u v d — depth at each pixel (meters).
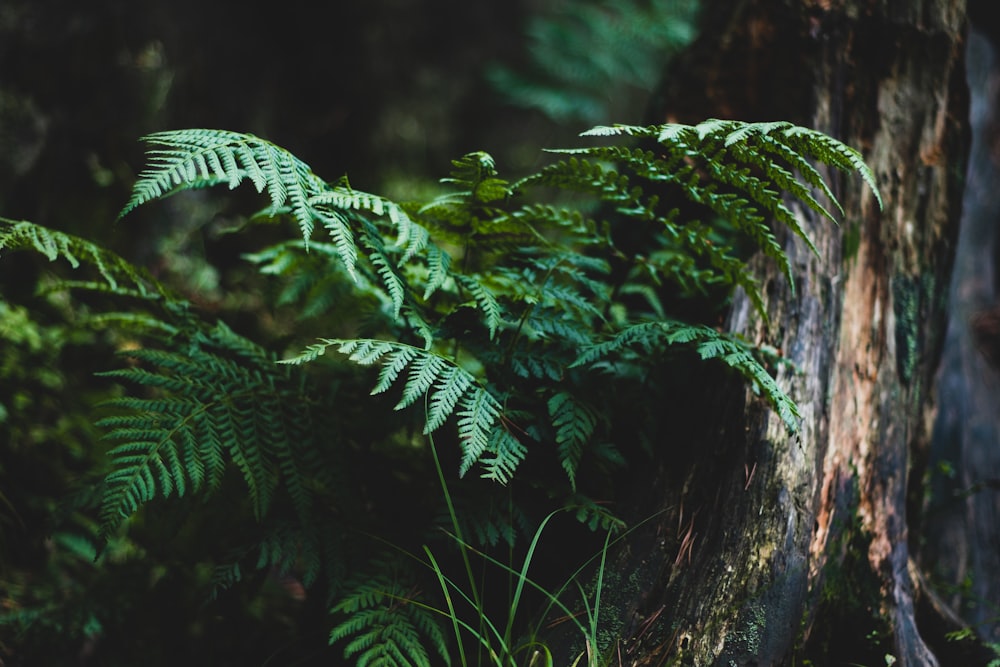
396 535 1.99
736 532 1.87
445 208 1.92
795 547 1.90
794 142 1.68
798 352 2.06
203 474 1.78
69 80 3.63
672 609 1.82
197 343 2.05
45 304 3.27
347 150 6.09
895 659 2.05
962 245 4.02
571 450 1.74
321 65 5.72
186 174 1.52
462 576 1.97
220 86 4.76
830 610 2.02
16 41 3.40
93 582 2.42
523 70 7.04
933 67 2.30
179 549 2.29
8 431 2.90
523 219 1.95
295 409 1.97
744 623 1.81
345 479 1.97
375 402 2.09
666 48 5.95
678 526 1.91
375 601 1.80
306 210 1.60
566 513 1.97
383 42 6.21
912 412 2.39
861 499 2.13
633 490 1.98
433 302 2.13
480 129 7.10
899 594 2.15
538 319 1.91
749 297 2.12
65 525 2.71
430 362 1.67
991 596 2.74
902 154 2.30
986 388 3.41
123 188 3.88
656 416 2.04
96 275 3.28
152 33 4.09
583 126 6.86
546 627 1.86
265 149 1.67
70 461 3.02
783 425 1.95
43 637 2.23
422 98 6.68
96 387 3.27
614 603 1.84
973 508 2.91
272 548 1.84
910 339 2.33
